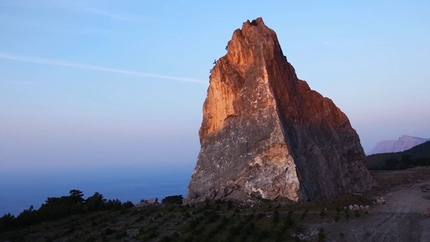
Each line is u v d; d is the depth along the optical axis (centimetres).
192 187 5034
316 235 3195
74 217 4394
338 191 5169
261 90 5053
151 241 3225
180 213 4147
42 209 4691
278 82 5256
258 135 4812
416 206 4203
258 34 5459
